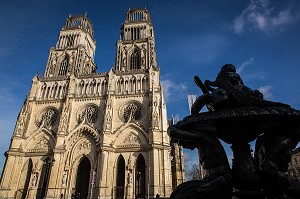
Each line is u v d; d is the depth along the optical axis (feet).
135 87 238.68
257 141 27.14
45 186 203.51
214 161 24.73
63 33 305.53
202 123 26.45
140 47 273.33
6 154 213.87
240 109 25.90
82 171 234.17
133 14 322.75
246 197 24.12
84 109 233.14
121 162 215.51
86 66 296.51
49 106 239.30
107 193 184.03
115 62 269.03
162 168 189.67
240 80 30.42
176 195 22.94
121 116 225.15
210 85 32.32
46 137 221.87
